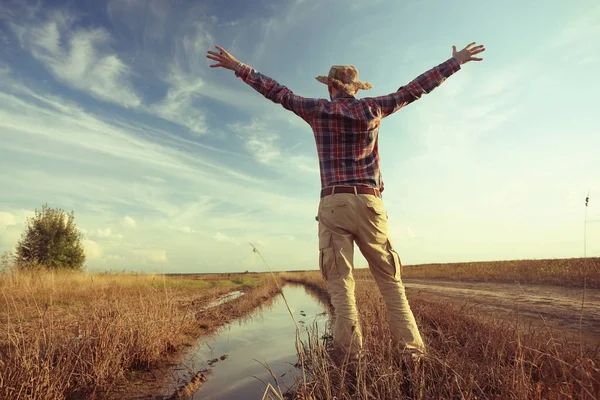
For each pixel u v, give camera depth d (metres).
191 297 13.79
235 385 3.46
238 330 6.98
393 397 2.24
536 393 2.00
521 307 7.20
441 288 14.59
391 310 2.87
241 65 2.92
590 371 2.12
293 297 16.03
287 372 3.84
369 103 2.81
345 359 2.49
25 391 2.65
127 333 4.22
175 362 4.40
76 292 10.98
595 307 7.22
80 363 3.30
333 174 2.82
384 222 2.85
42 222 22.27
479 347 3.25
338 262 2.82
